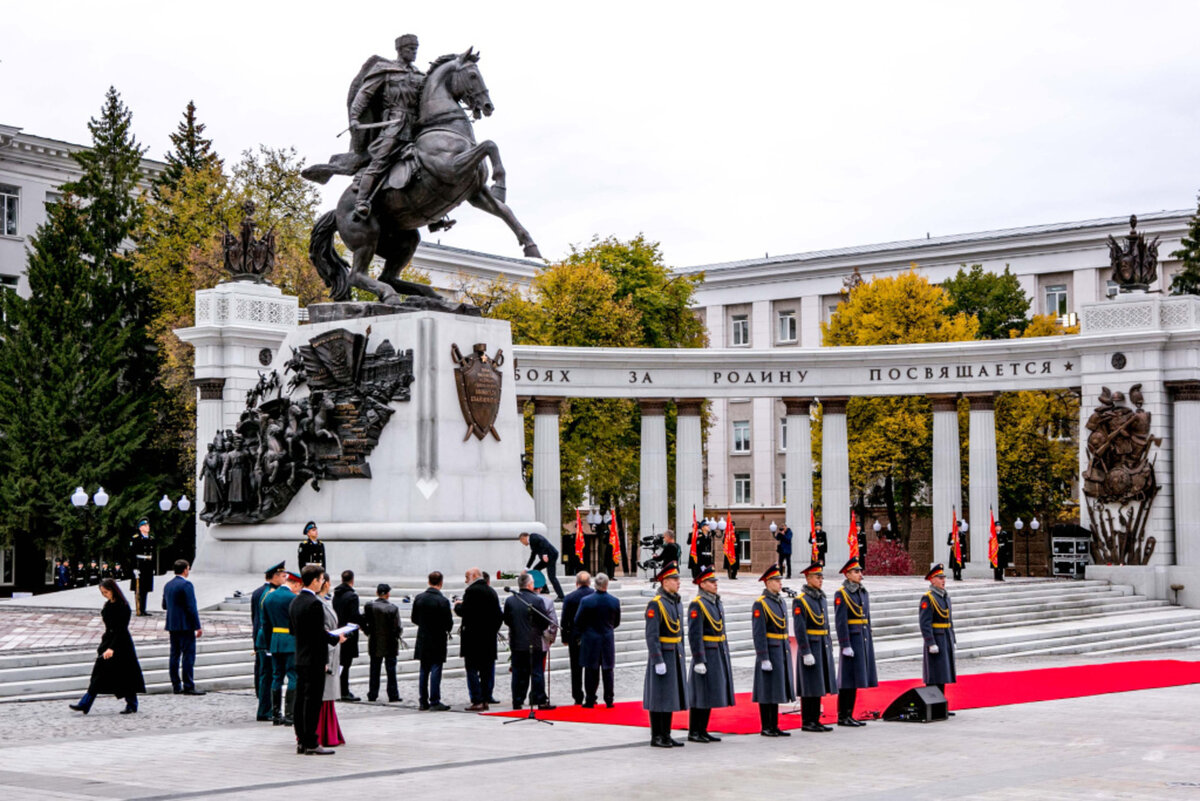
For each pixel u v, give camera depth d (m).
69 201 67.00
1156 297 51.34
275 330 48.19
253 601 22.19
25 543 67.31
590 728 20.95
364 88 32.75
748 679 28.52
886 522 82.50
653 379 56.19
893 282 73.44
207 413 47.12
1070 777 16.31
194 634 24.86
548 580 32.50
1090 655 37.53
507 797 14.87
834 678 21.34
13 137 72.38
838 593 21.67
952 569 51.81
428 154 31.97
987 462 55.50
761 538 95.50
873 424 70.94
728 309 101.31
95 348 64.06
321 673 18.11
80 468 62.19
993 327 83.12
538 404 55.06
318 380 33.25
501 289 71.62
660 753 18.42
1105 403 51.72
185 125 77.31
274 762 17.36
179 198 67.94
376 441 32.09
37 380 63.56
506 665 28.69
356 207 32.78
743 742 19.61
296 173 67.81
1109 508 51.75
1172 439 51.25
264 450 33.81
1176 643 41.75
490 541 32.16
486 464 32.56
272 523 34.09
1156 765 17.39
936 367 56.03
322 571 18.38
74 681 24.70
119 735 19.89
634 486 72.44
